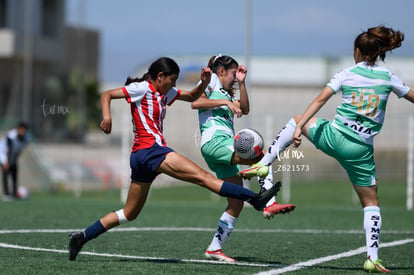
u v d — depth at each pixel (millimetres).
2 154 42969
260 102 96188
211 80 16922
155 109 14953
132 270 14180
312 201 49688
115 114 87125
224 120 16531
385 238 21906
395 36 14539
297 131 14367
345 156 14547
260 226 26281
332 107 81625
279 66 107625
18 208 33906
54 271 13938
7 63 91625
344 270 14734
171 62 14992
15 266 14617
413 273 14438
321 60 107875
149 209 35094
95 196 52125
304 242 20766
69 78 101375
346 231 24453
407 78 108438
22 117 90750
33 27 91625
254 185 56969
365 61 14664
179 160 14562
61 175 64062
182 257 16828
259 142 15203
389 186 66875
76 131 86000
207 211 33688
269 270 14531
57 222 26422
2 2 90375
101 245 19125
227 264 15555
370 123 14414
